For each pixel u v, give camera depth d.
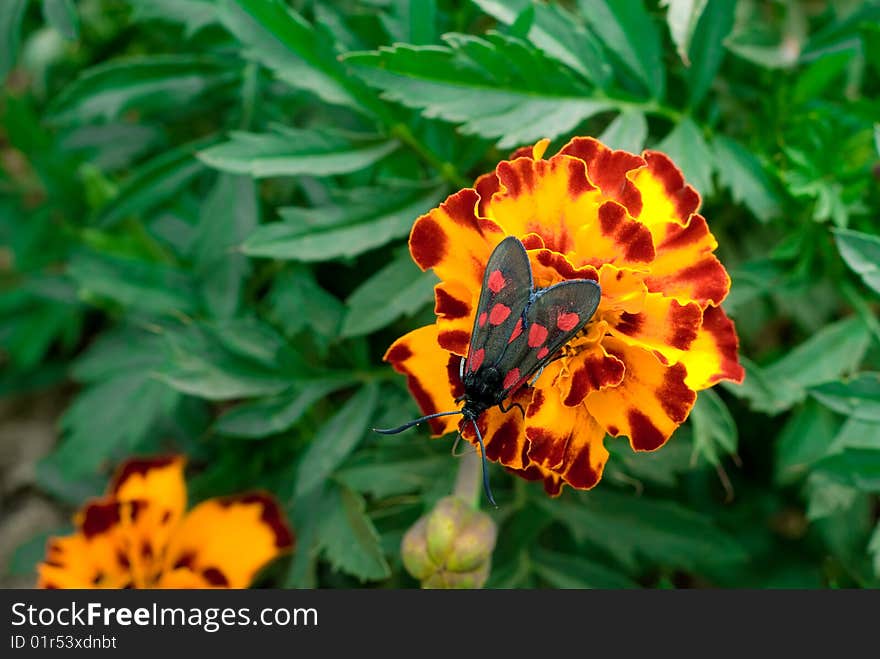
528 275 0.21
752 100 0.28
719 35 0.26
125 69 0.28
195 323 0.26
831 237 0.26
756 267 0.26
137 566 0.26
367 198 0.26
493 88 0.25
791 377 0.26
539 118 0.25
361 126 0.28
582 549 0.29
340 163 0.26
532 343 0.22
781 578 0.29
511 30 0.25
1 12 0.26
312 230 0.25
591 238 0.22
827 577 0.28
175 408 0.30
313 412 0.29
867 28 0.26
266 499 0.26
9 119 0.31
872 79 0.28
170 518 0.26
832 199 0.26
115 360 0.29
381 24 0.27
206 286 0.27
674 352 0.22
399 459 0.26
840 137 0.26
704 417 0.25
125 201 0.28
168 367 0.26
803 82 0.27
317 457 0.26
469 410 0.22
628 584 0.27
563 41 0.25
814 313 0.29
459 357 0.23
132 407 0.29
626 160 0.23
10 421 0.35
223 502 0.26
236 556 0.26
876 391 0.24
